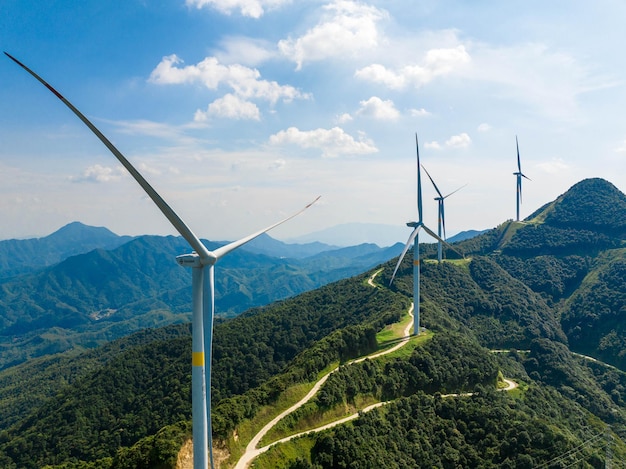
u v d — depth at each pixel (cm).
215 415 10450
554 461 11719
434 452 12500
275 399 12188
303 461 10350
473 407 13788
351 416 12725
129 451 9531
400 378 14575
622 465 13262
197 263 7331
